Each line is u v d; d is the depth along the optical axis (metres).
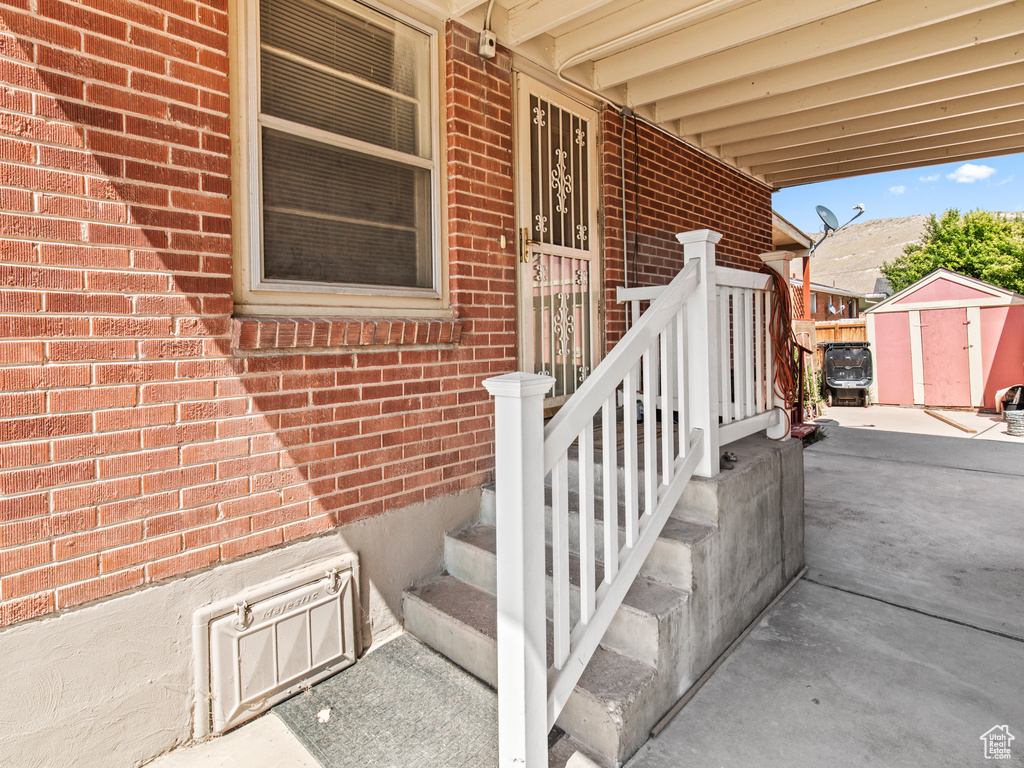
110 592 1.77
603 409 1.91
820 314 19.02
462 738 1.95
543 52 3.36
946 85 3.83
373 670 2.36
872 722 2.01
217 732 2.00
